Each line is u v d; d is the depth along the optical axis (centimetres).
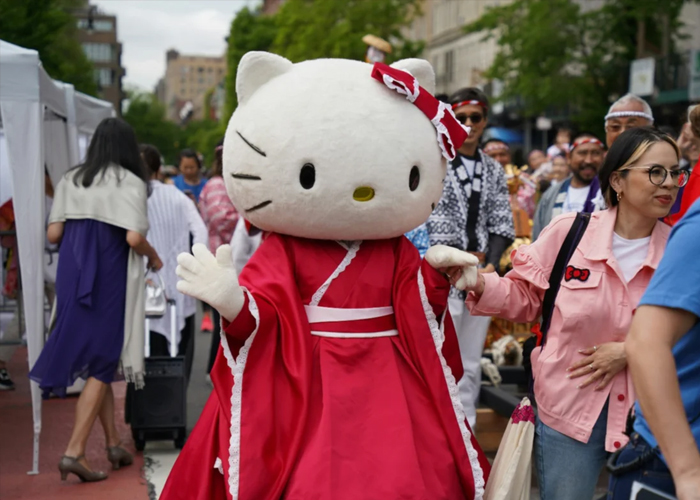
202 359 977
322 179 337
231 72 5722
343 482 317
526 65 2241
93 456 604
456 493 339
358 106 342
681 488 211
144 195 540
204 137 7900
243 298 330
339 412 329
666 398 216
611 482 268
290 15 3566
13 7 1561
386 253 365
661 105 2081
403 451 324
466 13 4381
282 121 340
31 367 552
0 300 945
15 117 543
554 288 344
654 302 222
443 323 366
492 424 586
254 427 329
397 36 3369
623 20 2134
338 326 347
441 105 363
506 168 744
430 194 362
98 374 530
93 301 524
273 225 354
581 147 589
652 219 338
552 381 340
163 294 602
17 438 650
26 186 548
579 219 347
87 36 11156
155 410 607
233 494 321
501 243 546
